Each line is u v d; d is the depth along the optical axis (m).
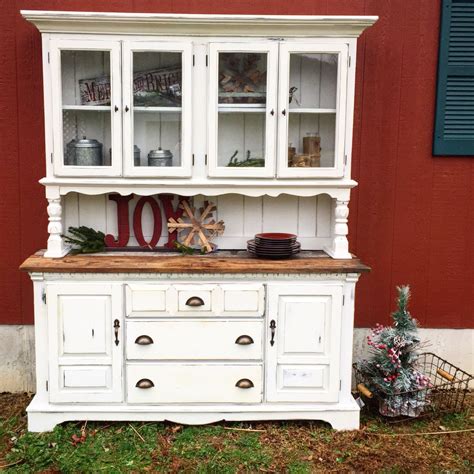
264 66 2.69
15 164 3.02
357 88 3.06
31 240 3.07
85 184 2.69
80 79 2.68
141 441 2.61
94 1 2.94
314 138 2.78
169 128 2.73
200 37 2.65
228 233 3.04
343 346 2.72
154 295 2.62
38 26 2.58
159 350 2.66
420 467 2.46
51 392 2.66
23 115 3.00
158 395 2.69
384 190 3.13
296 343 2.69
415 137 3.10
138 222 2.98
